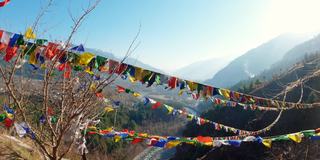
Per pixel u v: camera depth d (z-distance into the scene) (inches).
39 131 209.5
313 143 887.7
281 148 1068.5
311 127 1681.8
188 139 284.7
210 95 337.1
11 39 194.4
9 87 182.7
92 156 373.7
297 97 1927.9
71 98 193.9
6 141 305.7
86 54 220.1
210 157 2031.3
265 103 537.0
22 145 313.4
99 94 222.1
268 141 325.1
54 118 205.2
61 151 227.3
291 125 1813.5
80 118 204.8
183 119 2970.0
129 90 300.2
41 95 202.1
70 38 190.2
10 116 211.9
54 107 203.3
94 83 207.6
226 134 2341.3
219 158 1955.0
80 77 209.5
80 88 202.2
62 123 191.0
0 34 193.5
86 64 217.8
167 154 2608.3
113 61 233.8
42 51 202.8
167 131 2514.8
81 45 205.3
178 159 2407.7
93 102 203.8
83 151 221.8
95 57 226.1
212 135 2434.8
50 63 197.5
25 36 192.1
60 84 197.5
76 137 203.9
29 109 208.4
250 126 2183.8
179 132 2674.7
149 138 281.0
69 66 214.4
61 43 202.7
